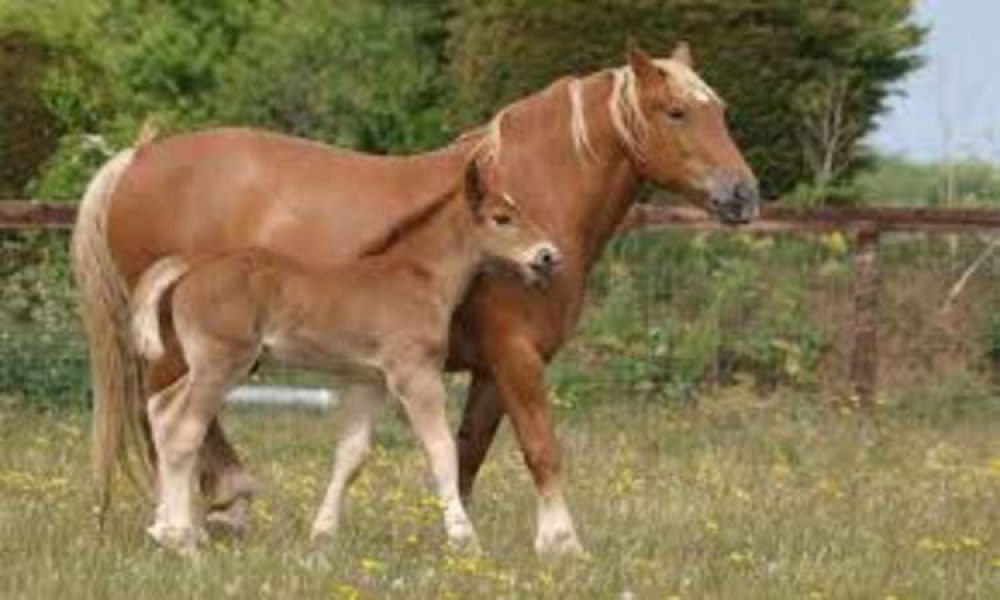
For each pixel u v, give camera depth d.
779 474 17.14
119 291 13.10
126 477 13.51
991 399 20.98
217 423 12.97
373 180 12.83
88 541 12.39
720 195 12.87
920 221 20.59
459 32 25.47
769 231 21.08
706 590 11.77
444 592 11.28
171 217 12.90
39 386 19.83
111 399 13.01
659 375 20.84
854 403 20.22
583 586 11.58
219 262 12.48
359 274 12.54
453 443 12.58
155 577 11.37
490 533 13.38
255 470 16.50
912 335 21.48
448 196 12.59
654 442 18.91
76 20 25.33
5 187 23.44
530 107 13.10
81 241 13.14
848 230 20.58
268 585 11.26
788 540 13.58
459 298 12.65
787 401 20.27
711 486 16.25
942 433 19.83
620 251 21.75
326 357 12.59
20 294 20.39
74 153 23.27
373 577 11.56
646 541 13.36
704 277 21.58
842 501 15.69
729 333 21.25
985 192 25.61
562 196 12.94
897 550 13.41
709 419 19.83
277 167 12.88
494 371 12.80
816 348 21.17
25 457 16.73
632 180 13.12
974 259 21.78
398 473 16.55
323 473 16.53
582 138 12.98
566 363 20.86
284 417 19.62
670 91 12.93
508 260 12.58
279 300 12.49
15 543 12.40
